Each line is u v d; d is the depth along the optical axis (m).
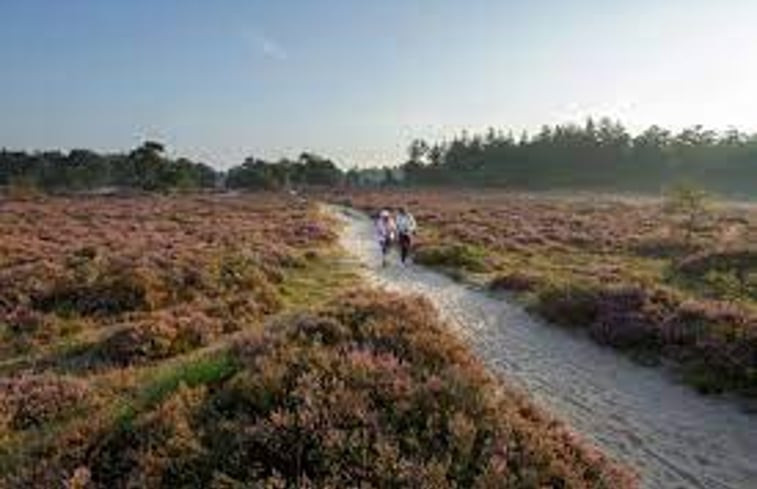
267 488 7.12
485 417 8.70
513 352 17.33
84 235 43.88
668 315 18.00
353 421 8.20
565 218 62.22
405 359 10.48
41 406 12.24
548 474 8.07
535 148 180.75
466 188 157.88
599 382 14.93
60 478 7.93
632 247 40.84
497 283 26.36
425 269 32.62
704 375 14.74
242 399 9.01
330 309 13.52
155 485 7.51
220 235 43.53
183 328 17.88
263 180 149.12
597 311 19.50
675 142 172.88
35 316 20.45
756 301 23.52
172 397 9.11
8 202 79.75
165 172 130.75
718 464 10.88
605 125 179.12
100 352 16.95
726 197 122.88
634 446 11.52
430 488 7.34
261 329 13.58
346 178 195.50
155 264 26.55
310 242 42.62
